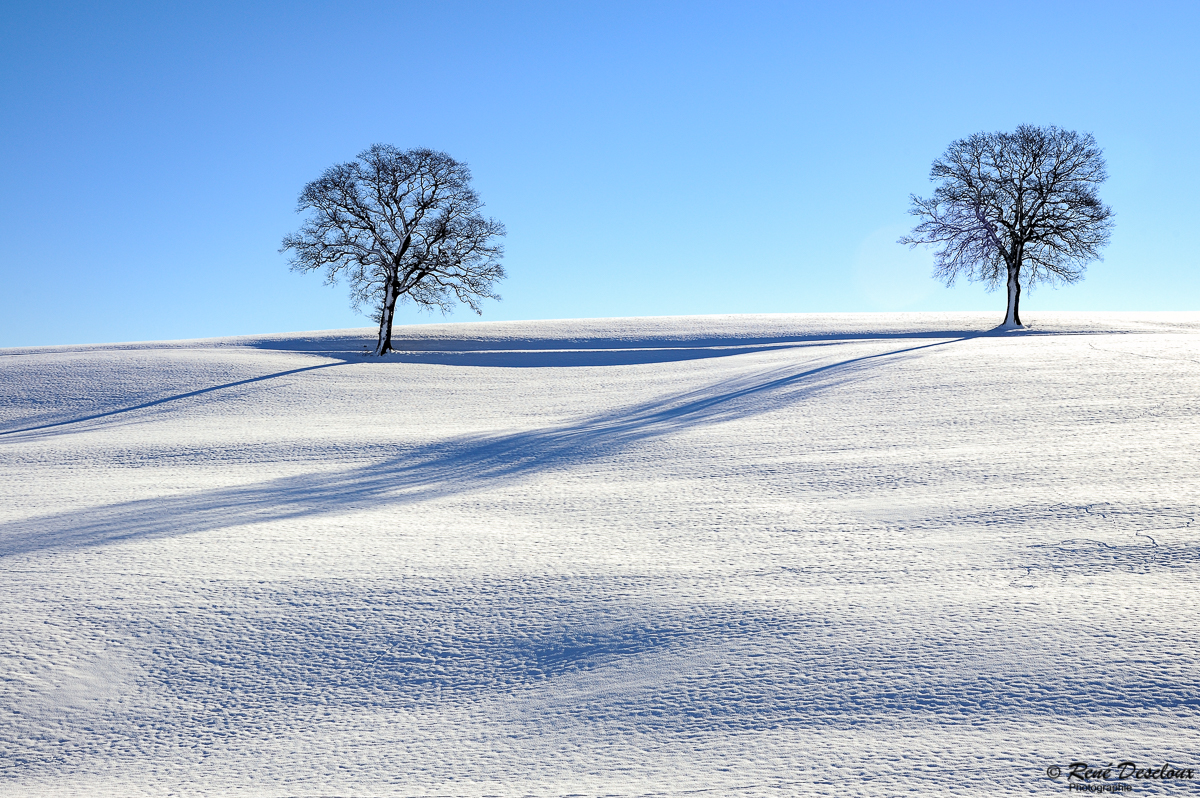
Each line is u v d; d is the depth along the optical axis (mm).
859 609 6133
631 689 5129
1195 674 4727
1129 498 8836
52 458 17172
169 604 6895
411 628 6340
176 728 4910
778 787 3873
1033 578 6586
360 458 16109
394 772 4293
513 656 5801
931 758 4039
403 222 44875
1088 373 19812
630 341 54000
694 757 4234
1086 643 5238
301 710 5109
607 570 7512
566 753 4395
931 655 5227
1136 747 4016
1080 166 45344
